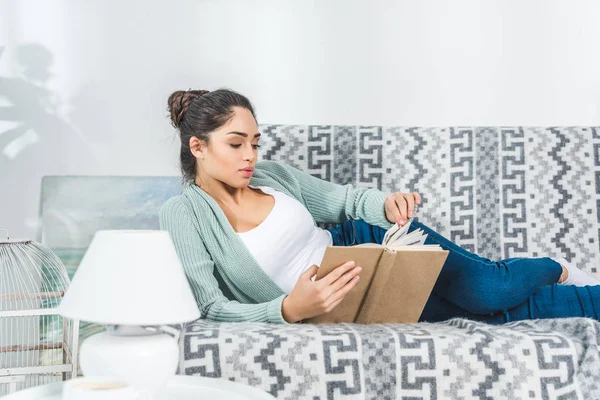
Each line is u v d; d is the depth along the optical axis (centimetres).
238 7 229
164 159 226
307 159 207
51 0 223
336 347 125
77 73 223
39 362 213
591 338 130
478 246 208
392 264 138
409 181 209
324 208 181
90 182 223
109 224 222
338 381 124
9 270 215
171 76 227
